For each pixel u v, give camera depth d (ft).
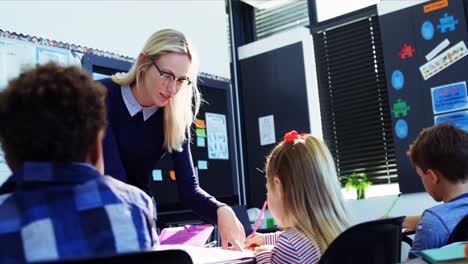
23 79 2.16
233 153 11.39
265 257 3.83
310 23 13.10
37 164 2.09
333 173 4.27
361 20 12.37
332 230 3.97
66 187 2.10
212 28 12.00
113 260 1.73
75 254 1.96
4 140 2.12
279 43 13.05
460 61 10.21
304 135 4.54
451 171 4.64
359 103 12.25
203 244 4.71
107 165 4.59
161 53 4.92
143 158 5.21
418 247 4.37
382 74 11.93
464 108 10.08
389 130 11.78
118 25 9.59
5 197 2.12
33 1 8.15
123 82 5.09
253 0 13.56
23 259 1.91
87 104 2.16
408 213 10.61
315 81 12.64
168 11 10.76
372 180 11.93
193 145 10.33
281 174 4.24
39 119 2.05
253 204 13.08
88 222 2.06
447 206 4.45
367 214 11.16
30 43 7.82
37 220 1.98
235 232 4.66
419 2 10.80
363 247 3.21
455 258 2.51
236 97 13.55
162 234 5.00
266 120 13.11
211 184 10.66
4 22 7.71
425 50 10.67
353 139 12.30
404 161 10.78
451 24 10.37
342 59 12.58
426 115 10.55
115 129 4.99
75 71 2.26
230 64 13.62
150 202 2.51
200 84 10.68
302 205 4.08
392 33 11.16
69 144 2.09
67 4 8.71
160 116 5.25
